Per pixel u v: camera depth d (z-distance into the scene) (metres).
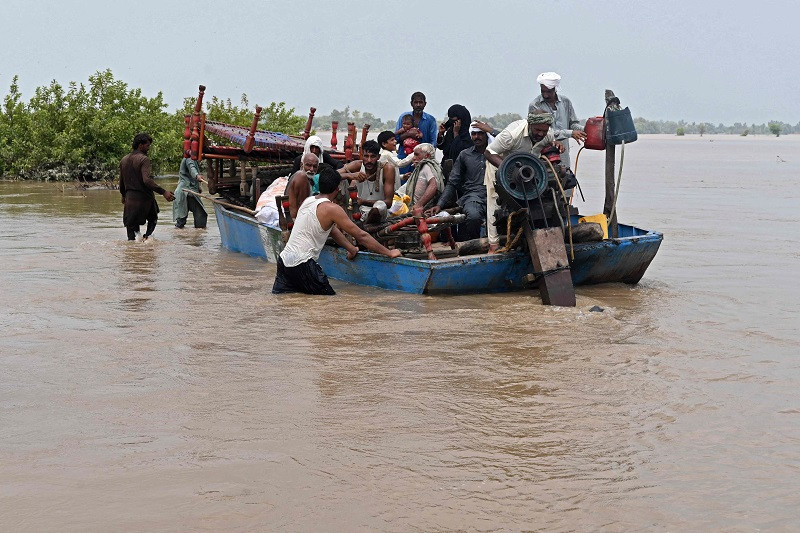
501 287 9.73
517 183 9.09
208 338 7.70
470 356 7.10
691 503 4.49
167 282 10.48
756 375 6.60
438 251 10.05
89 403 5.96
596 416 5.72
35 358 7.05
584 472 4.86
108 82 28.03
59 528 4.21
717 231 15.71
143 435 5.38
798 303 9.22
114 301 9.30
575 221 10.80
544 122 9.49
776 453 5.12
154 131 28.56
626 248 9.88
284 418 5.68
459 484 4.70
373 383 6.40
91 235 14.89
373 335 7.79
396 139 13.60
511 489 4.64
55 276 10.82
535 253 9.10
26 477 4.77
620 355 7.12
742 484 4.71
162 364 6.89
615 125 10.23
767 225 16.69
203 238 14.92
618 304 9.14
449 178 11.21
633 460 5.02
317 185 10.67
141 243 14.04
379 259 9.82
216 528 4.21
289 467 4.91
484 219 11.05
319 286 9.61
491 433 5.42
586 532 4.19
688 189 27.39
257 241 12.21
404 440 5.31
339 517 4.32
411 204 11.31
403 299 9.36
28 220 17.03
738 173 38.59
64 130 27.38
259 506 4.43
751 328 8.07
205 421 5.62
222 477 4.77
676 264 11.90
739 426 5.55
